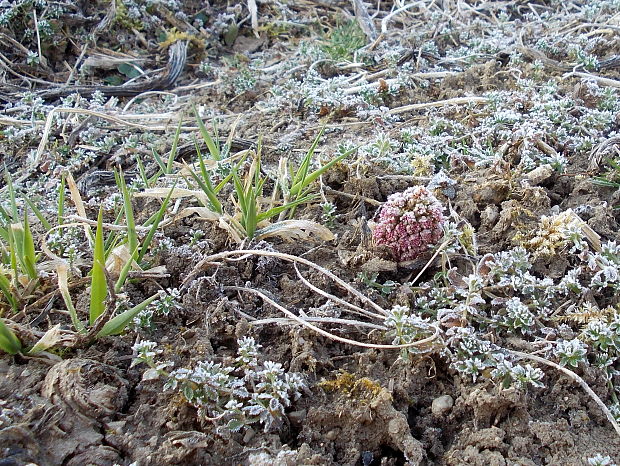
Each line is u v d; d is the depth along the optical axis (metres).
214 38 0.60
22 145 0.43
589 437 0.24
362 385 0.25
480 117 0.43
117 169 0.41
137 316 0.27
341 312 0.28
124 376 0.25
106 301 0.27
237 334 0.27
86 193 0.38
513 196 0.35
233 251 0.30
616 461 0.23
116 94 0.52
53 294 0.28
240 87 0.51
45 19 0.56
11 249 0.26
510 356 0.26
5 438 0.21
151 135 0.44
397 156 0.38
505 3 0.65
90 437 0.22
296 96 0.47
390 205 0.30
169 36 0.58
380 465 0.23
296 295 0.29
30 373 0.24
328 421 0.24
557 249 0.31
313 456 0.22
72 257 0.29
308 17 0.65
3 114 0.47
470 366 0.25
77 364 0.24
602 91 0.45
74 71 0.56
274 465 0.21
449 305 0.28
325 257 0.32
